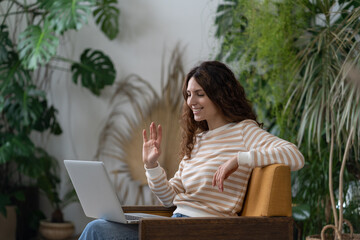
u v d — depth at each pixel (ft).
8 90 16.66
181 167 8.48
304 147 12.08
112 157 17.28
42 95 16.83
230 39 14.23
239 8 13.83
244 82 13.62
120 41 17.52
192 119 8.41
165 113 16.43
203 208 7.61
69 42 18.08
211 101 7.91
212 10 16.01
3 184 17.66
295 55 12.79
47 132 18.25
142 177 16.74
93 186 7.44
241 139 7.73
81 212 17.74
